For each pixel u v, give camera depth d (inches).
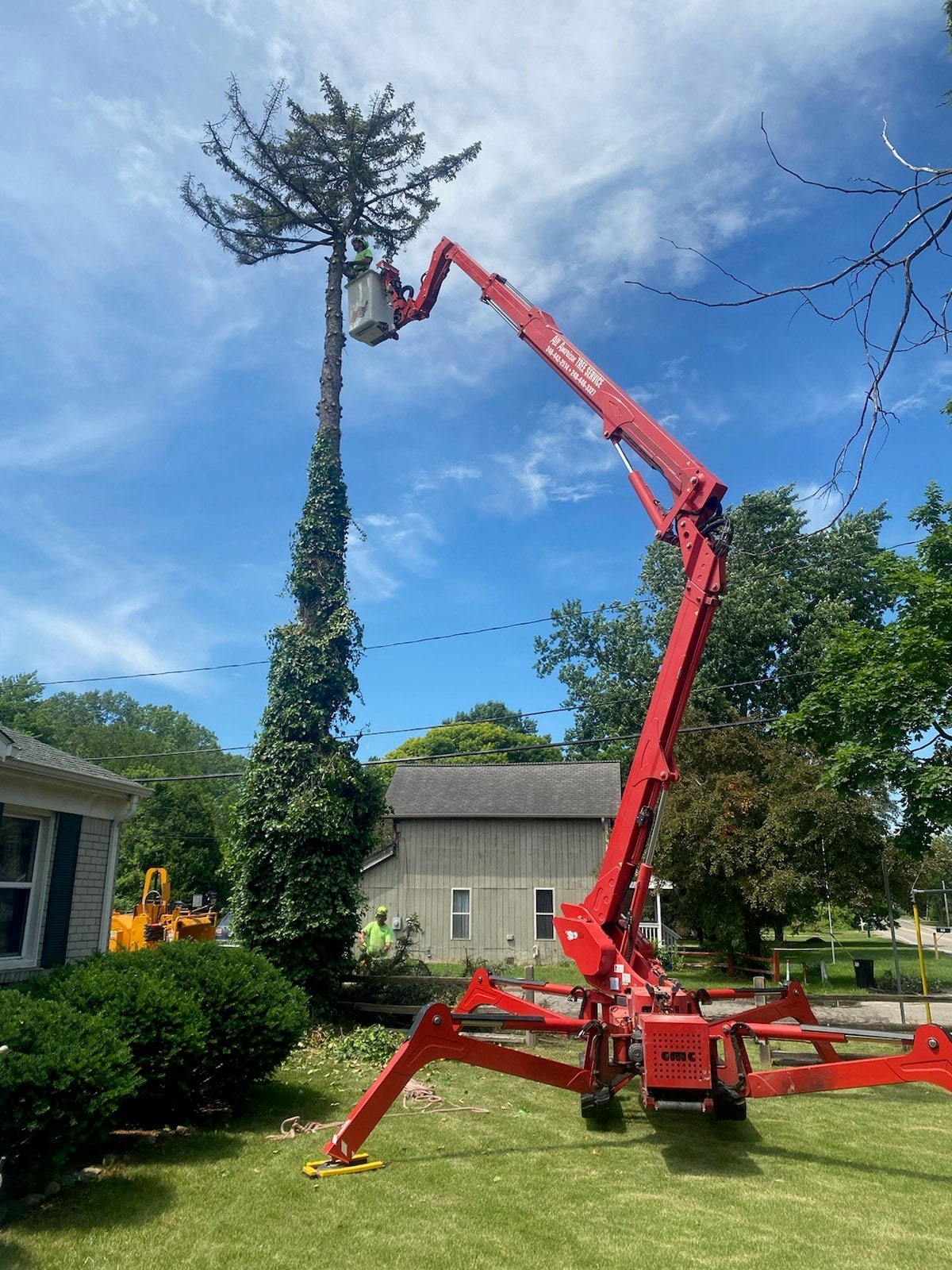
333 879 449.7
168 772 1776.6
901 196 129.0
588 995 298.0
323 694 484.4
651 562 1124.5
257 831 461.1
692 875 695.7
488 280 385.7
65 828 359.9
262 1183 206.5
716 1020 342.3
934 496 411.2
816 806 624.1
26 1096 183.0
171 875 1315.2
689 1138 253.9
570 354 348.2
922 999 425.7
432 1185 208.1
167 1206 189.8
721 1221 187.6
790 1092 241.8
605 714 1149.1
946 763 352.5
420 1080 326.6
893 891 633.0
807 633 961.5
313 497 514.0
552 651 1210.0
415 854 960.9
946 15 148.6
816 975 772.0
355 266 448.1
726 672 1013.2
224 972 277.4
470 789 1012.5
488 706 2524.6
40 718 1369.3
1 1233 170.7
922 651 356.8
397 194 605.3
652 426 313.3
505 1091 311.7
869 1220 189.0
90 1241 169.3
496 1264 164.1
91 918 378.0
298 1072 335.3
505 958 921.5
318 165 576.4
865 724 369.1
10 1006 207.2
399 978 468.8
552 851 945.5
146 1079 223.9
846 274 134.8
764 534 1010.7
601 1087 265.6
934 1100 311.3
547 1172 220.1
